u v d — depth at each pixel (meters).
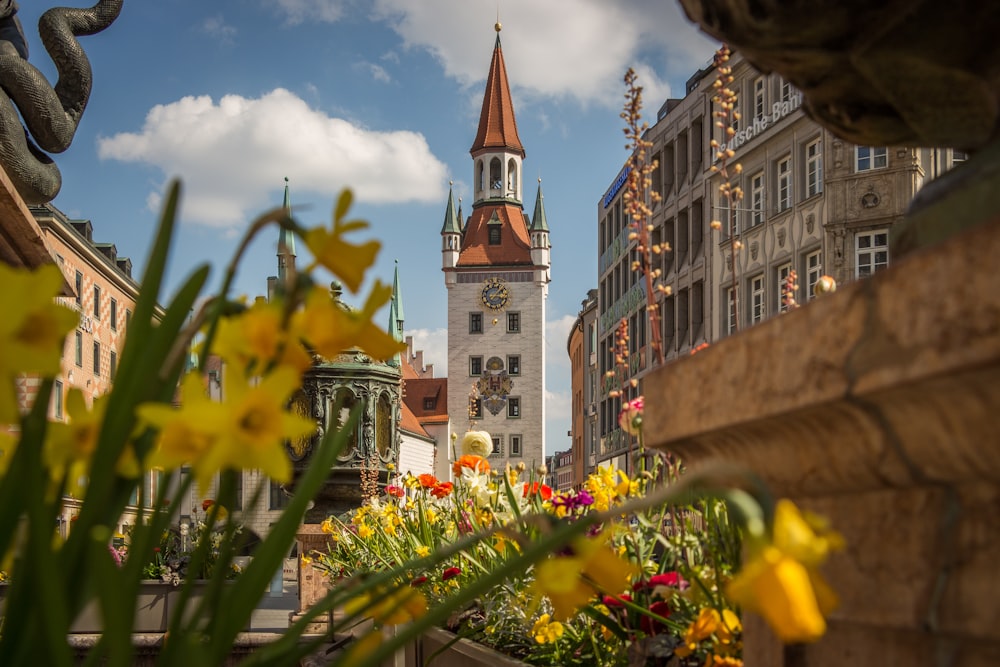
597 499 3.70
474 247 99.75
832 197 28.67
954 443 1.02
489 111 104.75
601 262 55.97
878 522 1.23
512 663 2.70
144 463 1.03
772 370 1.26
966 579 1.09
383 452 9.34
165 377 1.03
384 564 5.50
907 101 1.41
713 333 35.88
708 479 0.81
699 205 37.88
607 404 52.97
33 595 0.99
